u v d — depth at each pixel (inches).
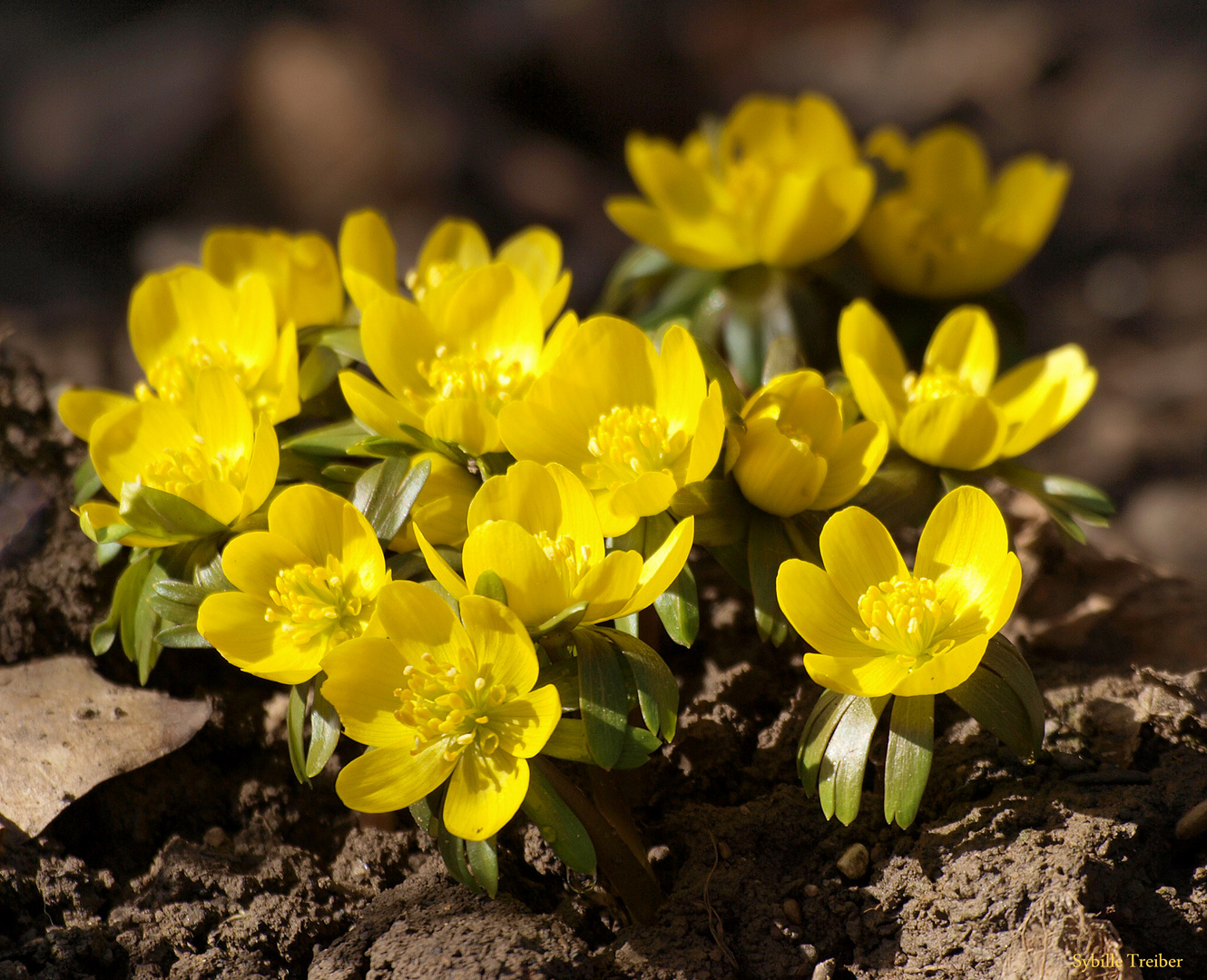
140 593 25.6
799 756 25.0
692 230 28.4
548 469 24.8
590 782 25.1
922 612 24.8
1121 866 25.0
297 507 24.9
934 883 25.2
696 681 26.8
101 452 25.6
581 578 24.8
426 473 25.3
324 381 26.4
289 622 24.9
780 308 28.4
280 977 25.3
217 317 26.3
